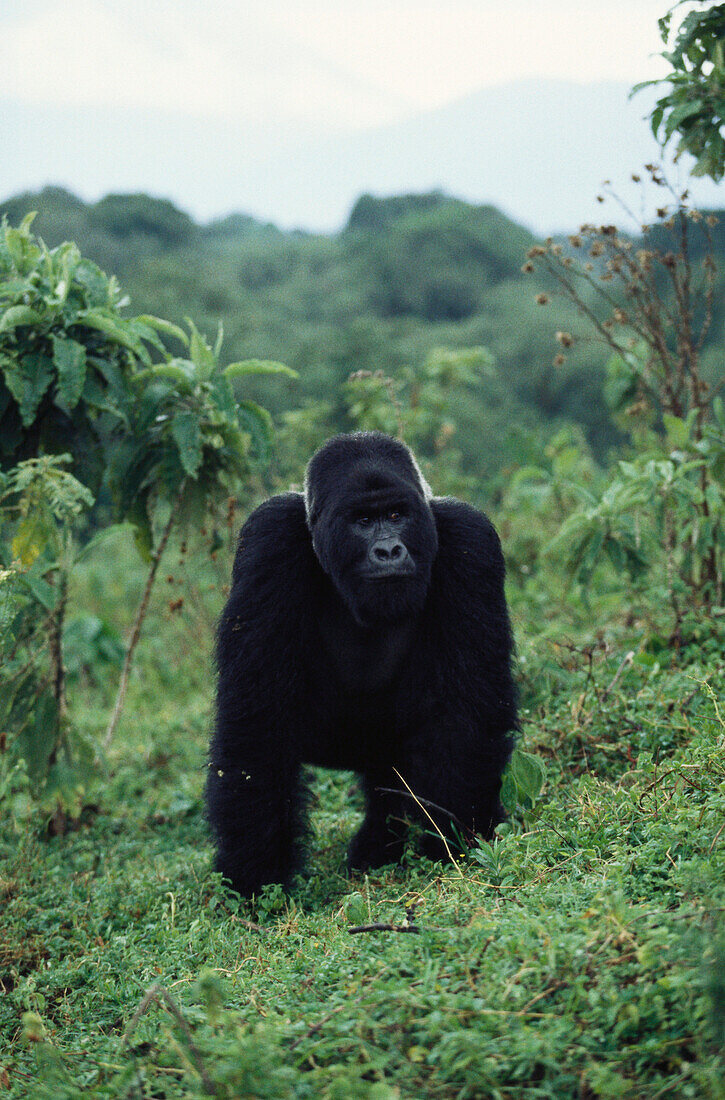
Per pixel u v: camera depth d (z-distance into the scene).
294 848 4.86
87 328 6.33
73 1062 3.23
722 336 35.78
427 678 4.77
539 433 11.59
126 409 6.32
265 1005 3.25
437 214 79.94
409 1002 2.86
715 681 5.48
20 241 6.29
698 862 3.39
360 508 4.48
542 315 54.75
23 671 6.21
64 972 4.21
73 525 6.90
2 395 6.12
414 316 64.38
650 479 6.48
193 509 6.53
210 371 6.39
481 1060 2.62
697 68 5.38
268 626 4.62
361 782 5.57
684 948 2.80
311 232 126.50
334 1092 2.50
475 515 4.88
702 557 6.90
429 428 12.16
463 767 4.68
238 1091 2.57
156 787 7.68
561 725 5.65
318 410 12.53
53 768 6.37
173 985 3.72
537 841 4.05
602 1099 2.53
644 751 5.02
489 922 3.24
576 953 2.92
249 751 4.65
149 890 5.12
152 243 62.94
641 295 7.25
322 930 3.87
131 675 10.63
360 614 4.55
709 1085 2.44
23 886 5.36
